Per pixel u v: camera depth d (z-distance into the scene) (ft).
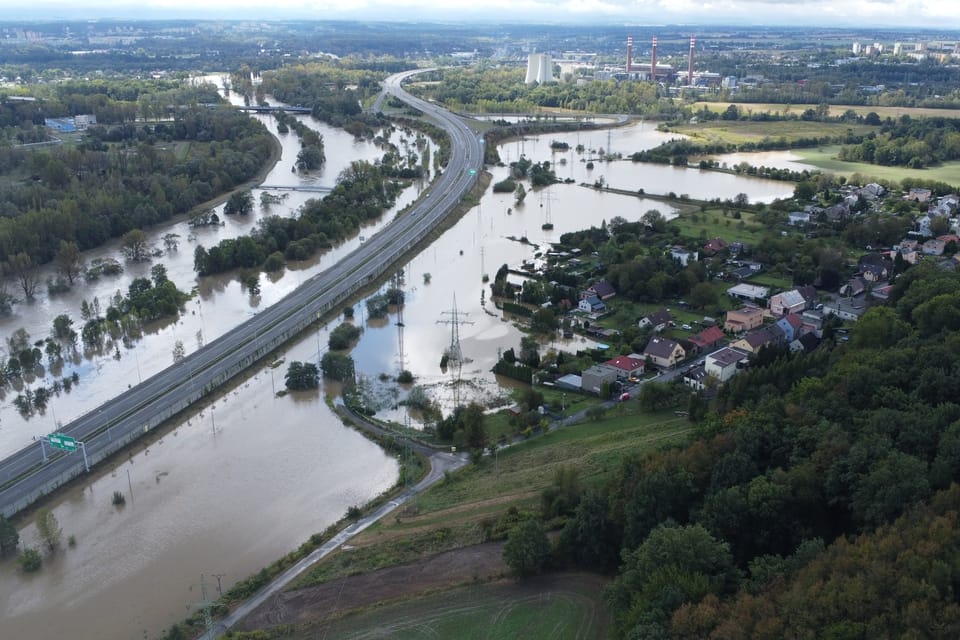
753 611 297.33
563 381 643.45
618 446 512.22
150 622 396.78
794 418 427.33
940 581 275.80
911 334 574.56
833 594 283.79
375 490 510.99
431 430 579.07
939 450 362.12
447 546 429.79
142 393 629.51
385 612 381.40
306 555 438.81
